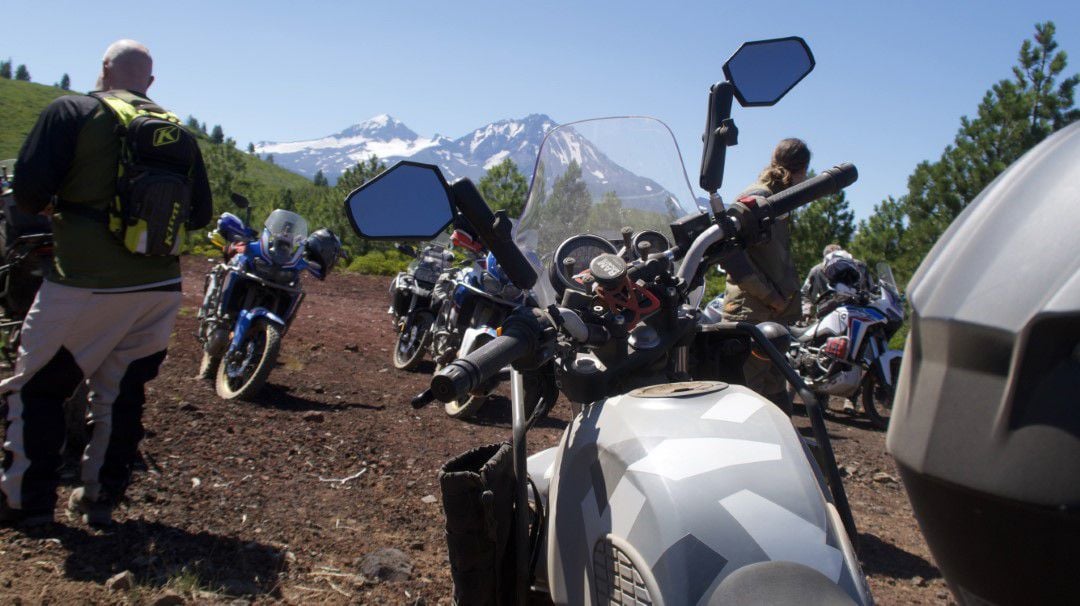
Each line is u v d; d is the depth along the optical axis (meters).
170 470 4.54
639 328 2.32
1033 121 16.84
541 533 2.25
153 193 3.65
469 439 5.93
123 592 3.09
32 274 4.86
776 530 1.62
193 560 3.48
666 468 1.71
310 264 6.88
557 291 2.51
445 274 8.28
